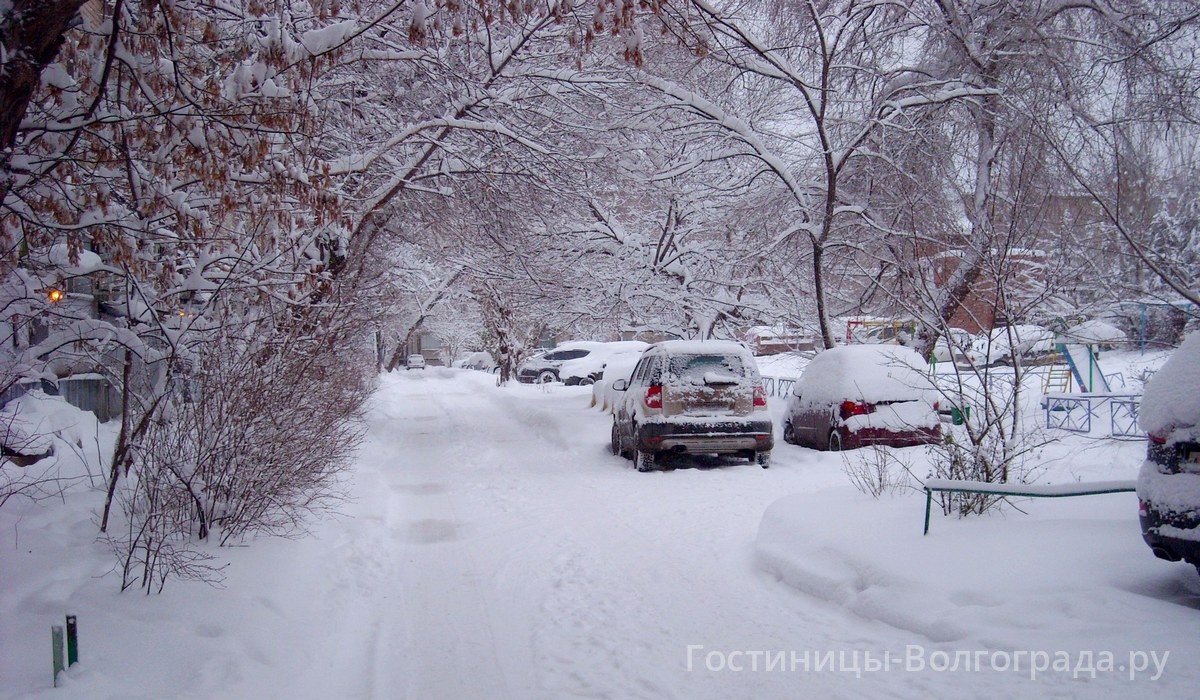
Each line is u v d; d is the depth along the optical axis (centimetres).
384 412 2500
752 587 727
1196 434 548
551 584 754
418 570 816
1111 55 1447
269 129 671
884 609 610
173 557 603
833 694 491
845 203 1753
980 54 1552
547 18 1095
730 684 516
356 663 573
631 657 568
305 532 824
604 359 4050
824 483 1194
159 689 452
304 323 874
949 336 865
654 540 906
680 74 1759
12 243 670
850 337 1811
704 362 1380
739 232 2005
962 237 963
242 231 859
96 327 693
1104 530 677
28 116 636
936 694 479
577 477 1359
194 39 708
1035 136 1274
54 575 589
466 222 1559
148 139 638
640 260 2030
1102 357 2462
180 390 740
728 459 1497
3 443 702
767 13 1644
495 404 2958
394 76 1312
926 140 1592
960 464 799
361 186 1261
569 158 1437
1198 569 551
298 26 1015
